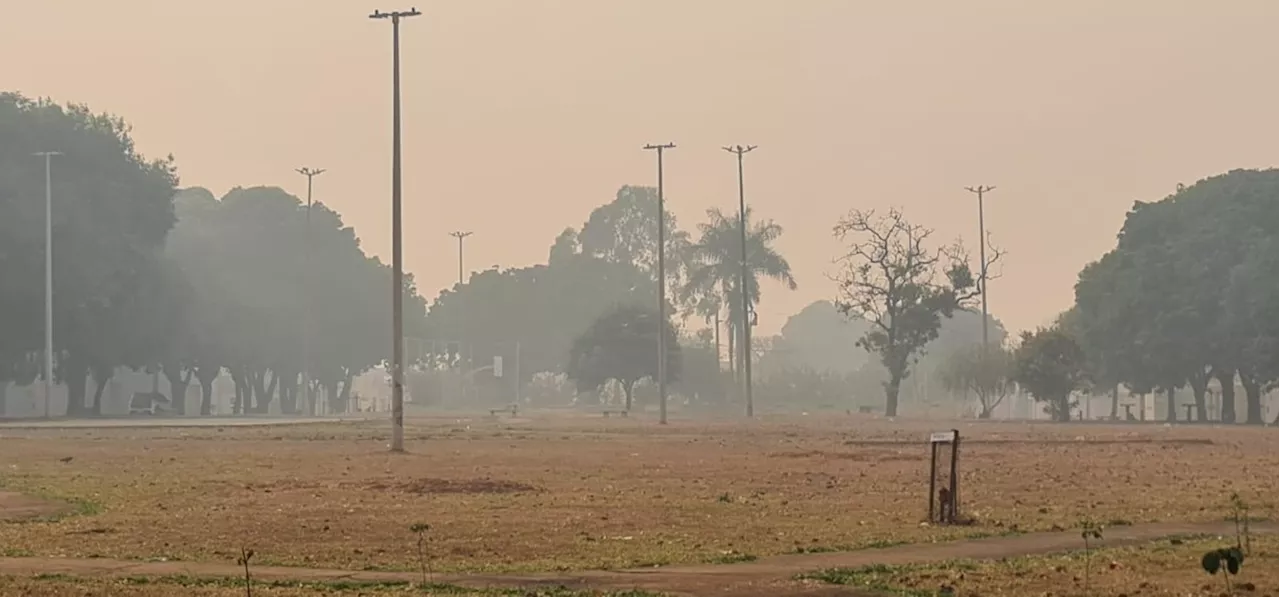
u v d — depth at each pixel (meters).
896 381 121.50
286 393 151.50
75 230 105.94
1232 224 107.81
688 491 33.25
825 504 29.67
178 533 24.33
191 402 155.00
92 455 49.28
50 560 21.08
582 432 74.44
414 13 56.94
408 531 24.44
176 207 152.50
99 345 110.19
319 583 18.73
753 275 160.25
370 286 161.62
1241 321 101.38
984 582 18.59
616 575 19.47
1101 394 132.62
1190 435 67.75
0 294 101.56
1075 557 21.06
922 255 121.50
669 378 144.25
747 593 17.84
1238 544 20.00
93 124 113.44
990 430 77.69
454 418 109.81
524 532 24.41
